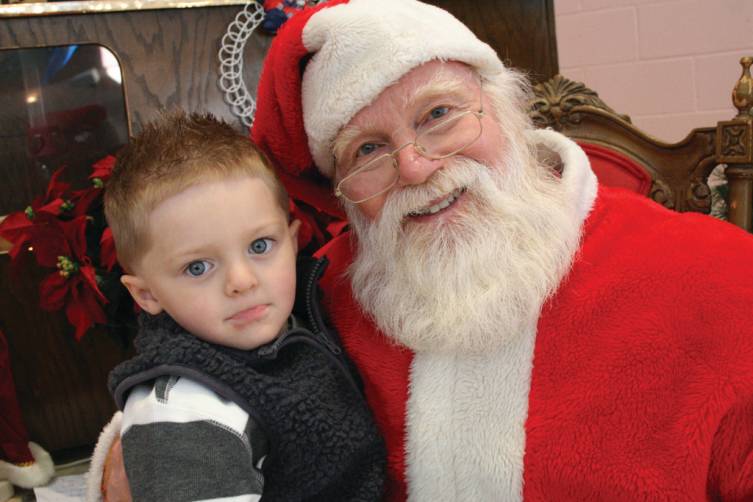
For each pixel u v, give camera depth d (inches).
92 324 39.3
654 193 45.6
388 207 30.4
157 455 24.5
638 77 72.8
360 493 28.8
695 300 27.5
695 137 44.3
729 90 70.2
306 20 29.9
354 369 31.6
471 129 30.0
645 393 26.6
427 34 28.8
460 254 29.4
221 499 24.0
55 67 41.0
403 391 30.4
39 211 37.9
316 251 39.2
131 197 26.5
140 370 26.7
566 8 73.6
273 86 32.1
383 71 28.4
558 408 27.2
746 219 42.8
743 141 42.3
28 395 42.7
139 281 27.8
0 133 40.8
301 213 37.7
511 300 28.6
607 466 26.2
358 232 33.5
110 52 41.5
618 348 27.4
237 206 26.4
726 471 26.1
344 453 27.6
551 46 47.0
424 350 30.1
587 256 30.4
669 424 26.1
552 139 34.7
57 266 38.4
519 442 27.2
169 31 42.2
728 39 69.3
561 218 30.3
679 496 25.6
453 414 28.5
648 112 73.2
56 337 42.8
